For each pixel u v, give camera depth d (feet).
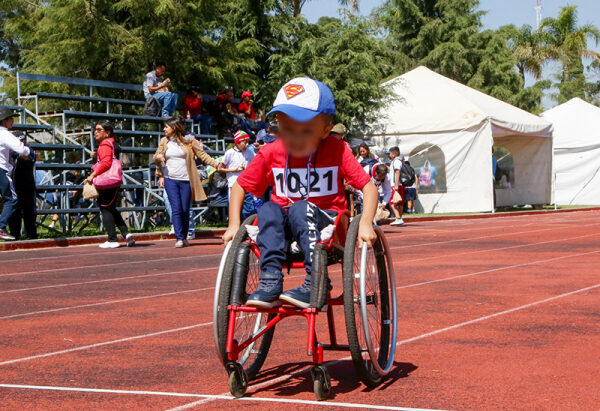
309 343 11.52
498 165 89.71
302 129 12.47
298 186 12.97
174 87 75.00
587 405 11.09
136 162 63.72
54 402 11.67
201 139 62.85
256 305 11.50
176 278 27.17
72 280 27.02
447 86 79.15
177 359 14.53
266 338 13.70
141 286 25.17
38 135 61.41
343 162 12.83
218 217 56.29
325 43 79.87
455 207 75.61
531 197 87.66
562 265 29.73
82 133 61.46
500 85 154.20
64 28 67.67
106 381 12.92
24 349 15.69
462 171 75.36
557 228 53.36
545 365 13.61
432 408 11.03
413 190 71.77
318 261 11.75
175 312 19.98
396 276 26.73
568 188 98.02
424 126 75.87
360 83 76.23
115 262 32.96
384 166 46.47
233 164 41.98
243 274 11.98
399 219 58.23
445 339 16.03
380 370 12.31
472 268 29.07
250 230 12.45
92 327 18.04
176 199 39.60
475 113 74.59
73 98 58.85
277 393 12.06
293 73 77.51
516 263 30.71
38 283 26.32
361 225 12.22
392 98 78.95
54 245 41.45
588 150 97.14
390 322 13.65
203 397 11.82
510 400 11.40
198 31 71.31
